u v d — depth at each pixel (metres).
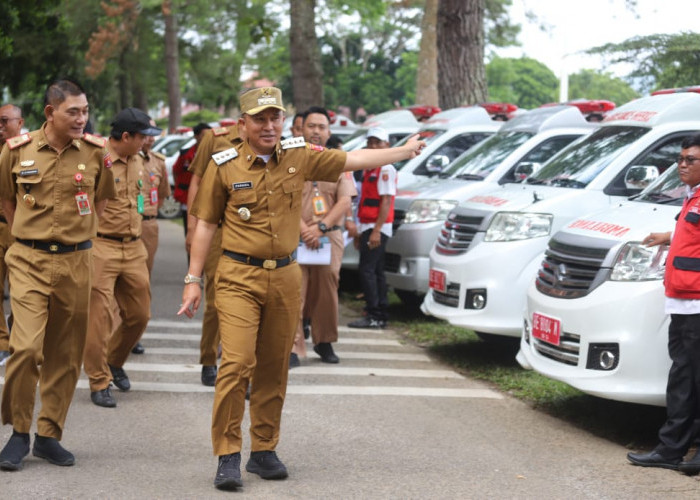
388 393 7.05
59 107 5.02
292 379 7.40
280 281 4.93
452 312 7.86
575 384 5.84
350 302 11.35
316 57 18.16
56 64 23.70
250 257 4.88
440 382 7.48
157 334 9.07
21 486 4.80
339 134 15.23
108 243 6.55
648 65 11.46
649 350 5.55
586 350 5.82
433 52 21.31
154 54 37.84
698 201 5.14
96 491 4.76
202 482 4.94
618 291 5.71
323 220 7.68
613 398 5.64
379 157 5.05
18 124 7.33
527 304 6.59
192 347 8.53
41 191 5.08
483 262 7.65
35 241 5.11
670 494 4.91
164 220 22.97
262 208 4.86
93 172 5.22
